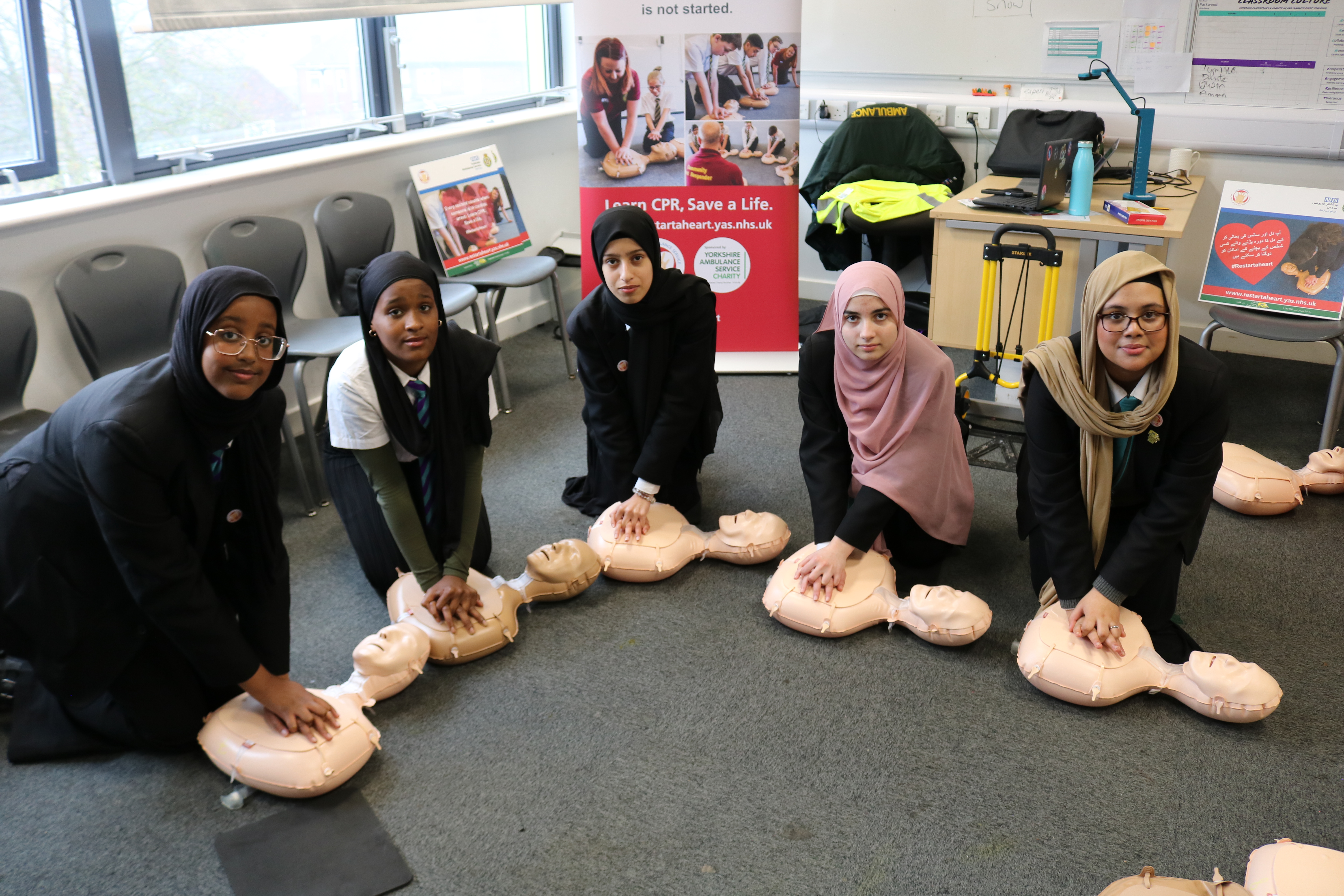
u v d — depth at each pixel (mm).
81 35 2764
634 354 2434
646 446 2463
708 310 2439
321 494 2854
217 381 1521
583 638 2225
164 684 1815
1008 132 3844
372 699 1974
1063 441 1998
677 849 1658
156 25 2689
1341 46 3430
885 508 2221
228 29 3100
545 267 3537
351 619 2318
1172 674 1938
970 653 2145
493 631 2129
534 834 1696
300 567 2541
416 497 2207
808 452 2359
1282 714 1938
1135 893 1374
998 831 1679
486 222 3582
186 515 1627
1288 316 2951
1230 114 3637
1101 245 3947
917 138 4043
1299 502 2672
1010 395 3084
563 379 3746
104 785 1818
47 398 2660
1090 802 1735
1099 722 1926
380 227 3354
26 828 1720
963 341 3523
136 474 1508
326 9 3238
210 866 1639
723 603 2348
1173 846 1639
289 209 3197
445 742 1914
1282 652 2129
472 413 2148
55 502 1608
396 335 1909
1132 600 2111
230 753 1762
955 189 4059
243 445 1682
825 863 1623
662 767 1839
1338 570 2426
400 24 3777
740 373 3779
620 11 3422
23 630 1685
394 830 1710
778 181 3584
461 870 1628
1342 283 2881
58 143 2814
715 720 1958
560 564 2281
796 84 3477
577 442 3225
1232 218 3023
